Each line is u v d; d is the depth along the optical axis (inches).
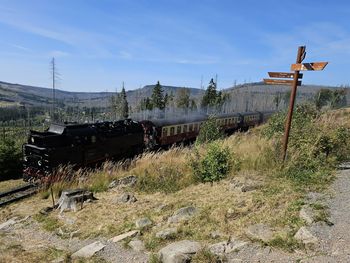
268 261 177.6
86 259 221.0
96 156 692.7
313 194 265.3
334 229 200.2
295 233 202.8
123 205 341.7
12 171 685.9
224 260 186.4
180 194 348.5
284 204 252.4
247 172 360.8
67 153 597.9
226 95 3590.1
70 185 483.2
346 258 166.9
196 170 390.6
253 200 272.7
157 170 450.3
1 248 260.4
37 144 577.9
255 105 3496.6
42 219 333.7
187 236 234.2
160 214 295.1
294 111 527.8
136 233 255.9
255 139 547.2
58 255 236.4
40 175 556.1
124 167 590.6
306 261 170.1
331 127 462.9
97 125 718.5
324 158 349.4
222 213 259.1
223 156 378.6
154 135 926.4
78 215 327.6
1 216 380.2
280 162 352.2
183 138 1091.3
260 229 218.1
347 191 263.7
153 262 200.8
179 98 3221.0
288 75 336.5
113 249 234.2
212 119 669.3
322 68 291.3
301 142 377.4
